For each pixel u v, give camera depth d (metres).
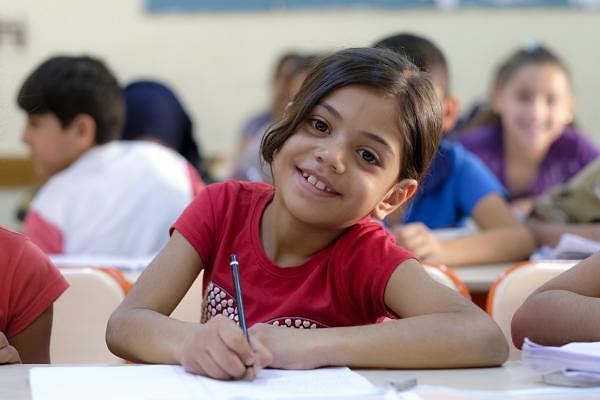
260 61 6.67
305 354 1.67
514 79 4.50
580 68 6.60
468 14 6.58
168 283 1.97
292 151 1.87
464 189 3.54
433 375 1.67
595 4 6.56
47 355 2.13
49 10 6.54
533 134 4.48
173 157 3.89
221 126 6.69
